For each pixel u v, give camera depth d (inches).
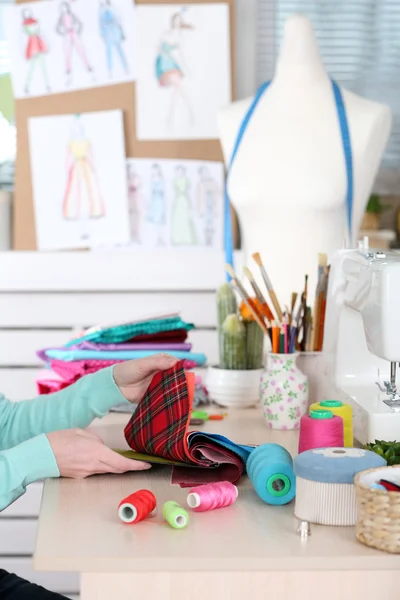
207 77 119.3
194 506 47.3
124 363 65.5
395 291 55.0
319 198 90.7
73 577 119.2
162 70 119.1
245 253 97.0
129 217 120.2
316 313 72.6
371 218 121.1
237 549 42.1
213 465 53.5
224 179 120.3
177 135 120.0
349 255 64.6
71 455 53.9
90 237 120.3
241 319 78.2
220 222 120.7
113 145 119.2
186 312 119.5
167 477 54.8
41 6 118.8
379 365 66.9
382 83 127.7
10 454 53.5
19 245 120.5
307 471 45.8
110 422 71.2
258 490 48.8
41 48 119.3
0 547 119.5
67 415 65.1
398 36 127.0
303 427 54.3
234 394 76.5
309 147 92.0
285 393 68.0
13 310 119.7
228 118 99.4
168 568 40.9
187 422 55.1
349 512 45.3
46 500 49.9
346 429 57.7
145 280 119.3
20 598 57.1
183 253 118.9
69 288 119.4
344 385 66.4
